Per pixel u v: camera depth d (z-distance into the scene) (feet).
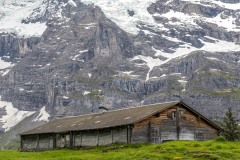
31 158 205.98
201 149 176.86
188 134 256.52
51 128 319.88
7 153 258.57
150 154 171.12
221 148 181.16
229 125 270.67
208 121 262.88
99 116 300.20
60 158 184.44
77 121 311.06
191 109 258.16
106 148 232.32
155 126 246.27
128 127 237.86
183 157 160.86
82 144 276.62
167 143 202.49
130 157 171.63
